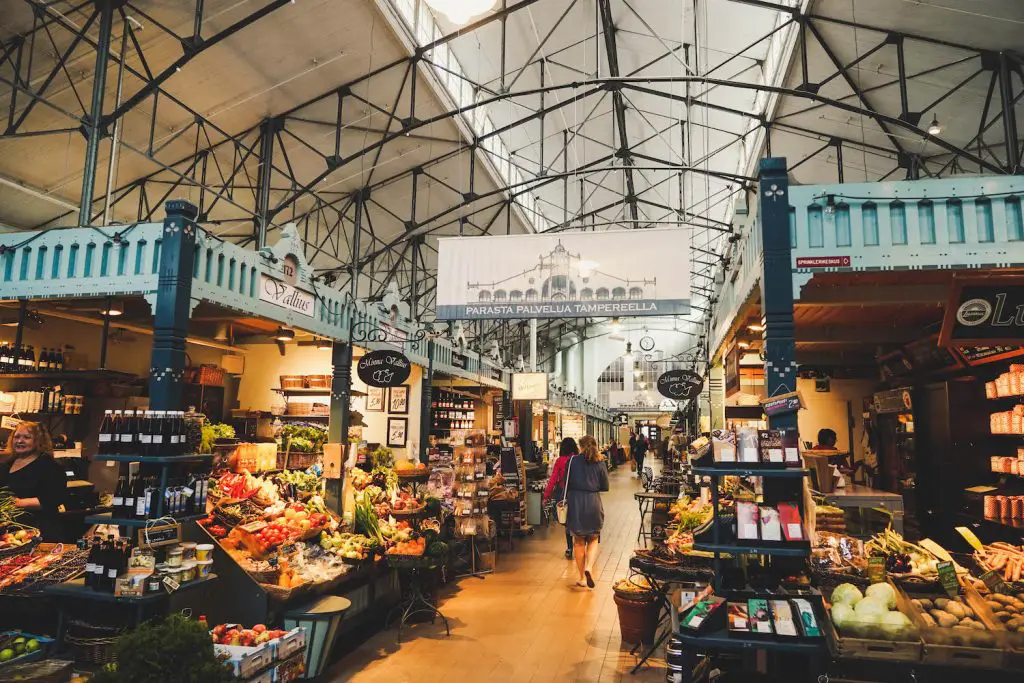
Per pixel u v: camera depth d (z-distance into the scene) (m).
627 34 11.83
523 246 7.74
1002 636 3.31
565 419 30.75
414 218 13.40
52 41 7.13
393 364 6.91
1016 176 4.32
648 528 11.24
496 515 10.07
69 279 4.80
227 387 9.15
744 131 14.62
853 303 5.54
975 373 7.08
